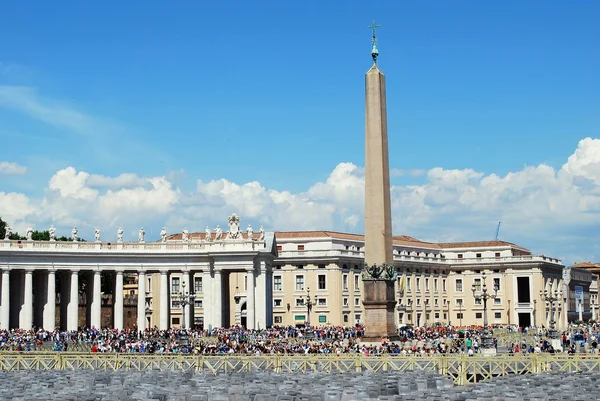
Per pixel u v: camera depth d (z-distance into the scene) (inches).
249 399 1445.6
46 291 4119.1
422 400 1328.7
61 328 4239.7
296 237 5487.2
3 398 1392.7
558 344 2881.4
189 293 4158.5
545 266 6235.2
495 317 6195.9
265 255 4306.1
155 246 4259.4
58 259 4067.4
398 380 1675.7
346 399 1453.0
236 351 2615.7
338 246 5492.1
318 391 1509.6
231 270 4286.4
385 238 2410.2
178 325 5049.2
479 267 6250.0
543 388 1467.8
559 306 6574.8
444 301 6299.2
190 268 4279.0
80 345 3029.0
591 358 1910.7
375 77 2378.2
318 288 5246.1
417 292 5944.9
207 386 1631.4
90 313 4247.0
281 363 2085.4
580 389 1444.4
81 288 5157.5
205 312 4266.7
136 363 2212.1
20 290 4114.2
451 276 6338.6
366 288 2428.6
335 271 5221.5
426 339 2940.5
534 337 3277.6
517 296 6171.3
